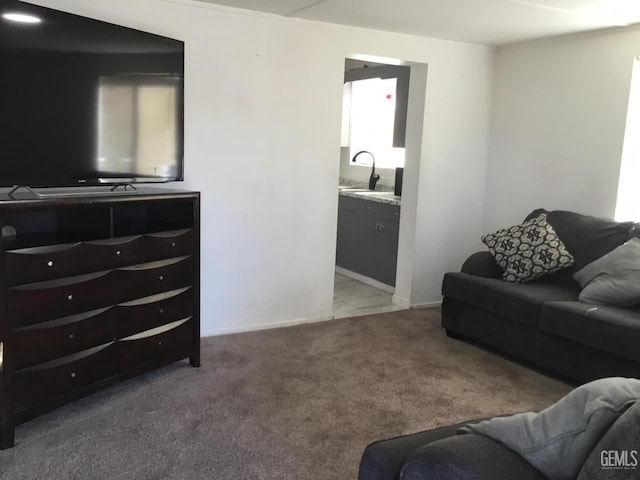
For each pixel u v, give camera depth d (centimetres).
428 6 327
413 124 441
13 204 218
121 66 278
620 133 382
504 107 458
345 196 558
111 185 291
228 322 380
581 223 378
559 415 121
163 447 233
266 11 353
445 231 463
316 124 390
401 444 154
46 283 237
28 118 241
